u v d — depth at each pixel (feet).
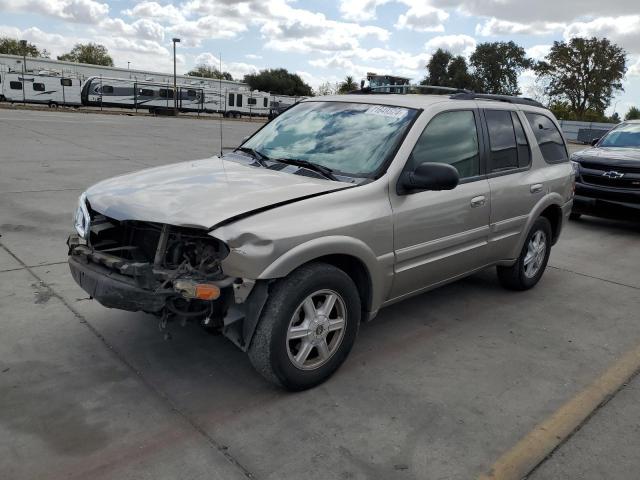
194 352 12.73
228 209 10.23
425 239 13.10
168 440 9.61
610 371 13.10
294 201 10.78
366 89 16.46
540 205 17.17
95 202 11.53
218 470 8.94
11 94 147.54
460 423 10.62
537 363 13.33
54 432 9.62
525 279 17.93
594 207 28.78
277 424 10.23
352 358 13.00
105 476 8.65
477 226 14.75
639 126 32.58
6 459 8.89
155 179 12.24
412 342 14.06
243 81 287.89
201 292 9.75
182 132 82.79
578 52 231.30
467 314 16.17
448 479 9.07
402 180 12.39
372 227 11.60
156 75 236.22
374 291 12.16
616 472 9.45
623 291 19.26
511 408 11.27
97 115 119.34
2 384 10.99
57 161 41.55
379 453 9.60
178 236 10.55
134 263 10.22
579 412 11.23
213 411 10.52
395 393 11.55
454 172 11.66
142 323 14.03
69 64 221.87
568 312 16.87
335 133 13.73
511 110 16.72
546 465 9.53
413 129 13.00
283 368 10.73
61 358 12.16
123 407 10.48
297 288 10.48
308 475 8.95
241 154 14.53
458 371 12.68
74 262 11.49
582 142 137.39
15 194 28.71
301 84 302.25
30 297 15.29
